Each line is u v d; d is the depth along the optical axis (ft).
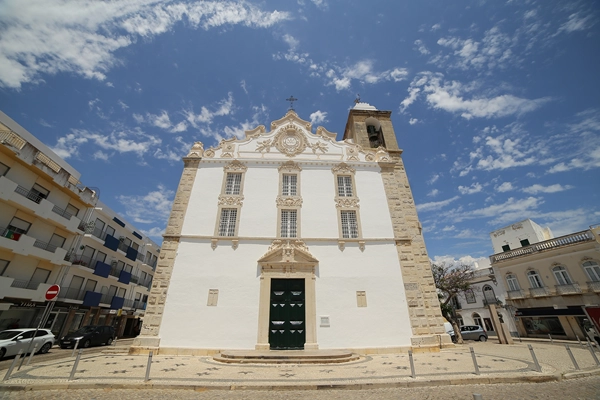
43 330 56.65
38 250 73.31
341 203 58.23
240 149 63.72
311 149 65.16
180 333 45.42
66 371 29.81
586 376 28.25
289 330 47.11
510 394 22.61
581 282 84.94
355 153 65.41
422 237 59.06
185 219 54.60
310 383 25.63
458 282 103.86
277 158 62.95
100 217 102.94
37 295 72.33
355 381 26.27
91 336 70.13
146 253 135.54
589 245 84.74
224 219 55.52
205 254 51.39
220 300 47.96
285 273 50.31
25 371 30.07
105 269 99.45
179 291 48.34
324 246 53.31
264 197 57.72
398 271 52.39
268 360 36.94
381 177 62.59
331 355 38.14
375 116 78.54
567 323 85.92
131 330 124.47
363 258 52.85
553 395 22.09
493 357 39.04
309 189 59.36
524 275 100.73
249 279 49.73
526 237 116.88
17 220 71.41
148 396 22.71
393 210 58.39
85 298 88.63
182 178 58.90
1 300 64.85
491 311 70.95
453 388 24.75
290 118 69.26
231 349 44.55
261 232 53.98
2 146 65.51
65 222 82.33
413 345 46.47
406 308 49.60
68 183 84.58
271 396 22.99
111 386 24.75
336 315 48.01
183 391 24.35
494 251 128.36
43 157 78.95
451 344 48.91
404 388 25.07
